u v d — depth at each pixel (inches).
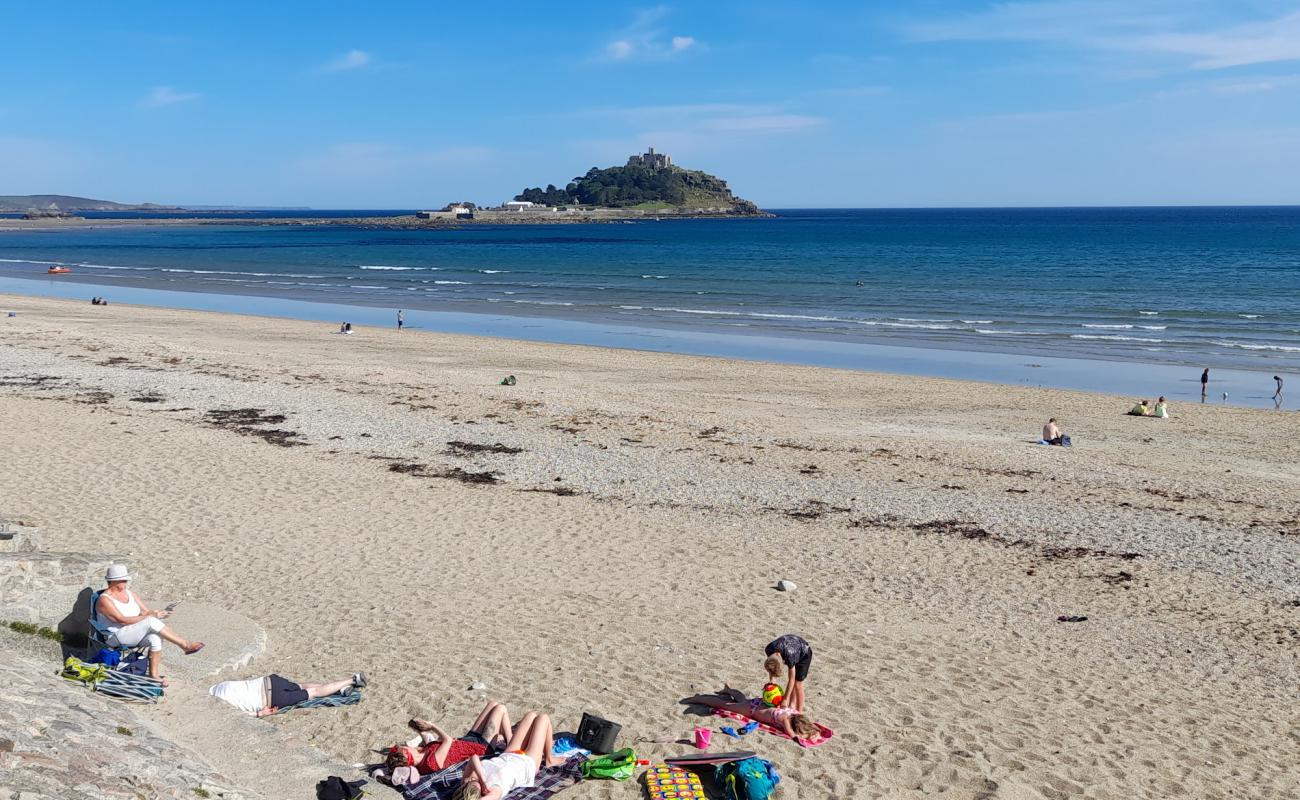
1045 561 662.5
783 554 666.8
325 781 325.1
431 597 560.4
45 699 318.3
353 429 1023.6
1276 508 798.5
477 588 579.5
